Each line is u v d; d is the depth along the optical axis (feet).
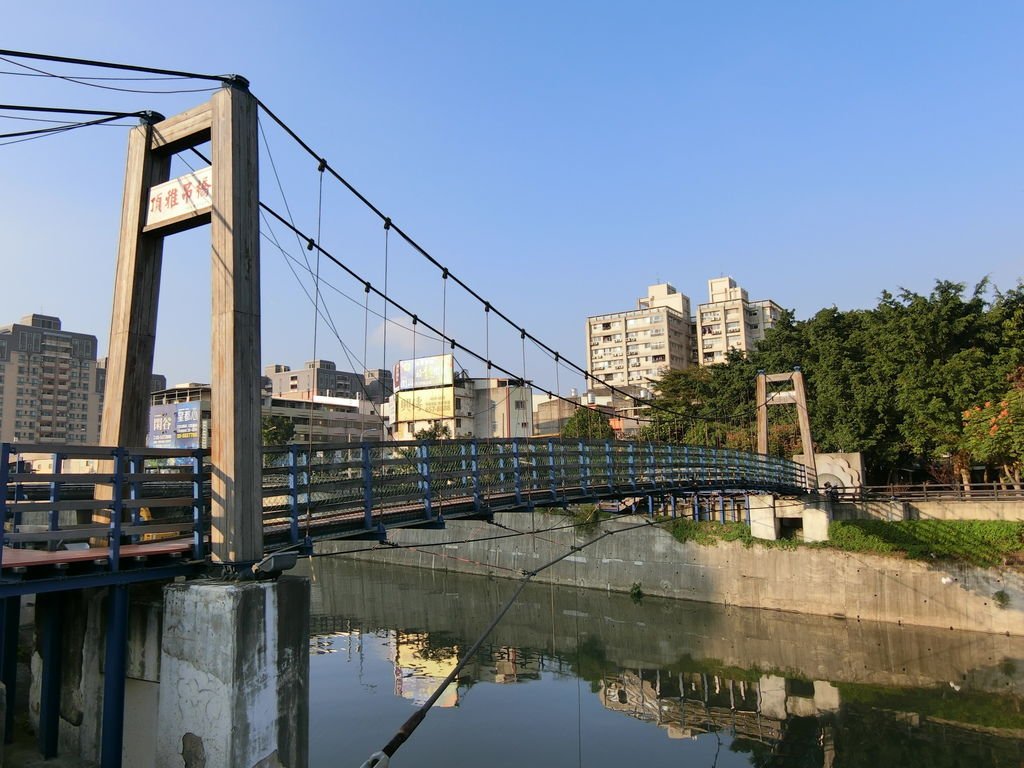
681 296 313.32
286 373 335.88
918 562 90.02
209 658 23.77
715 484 73.82
